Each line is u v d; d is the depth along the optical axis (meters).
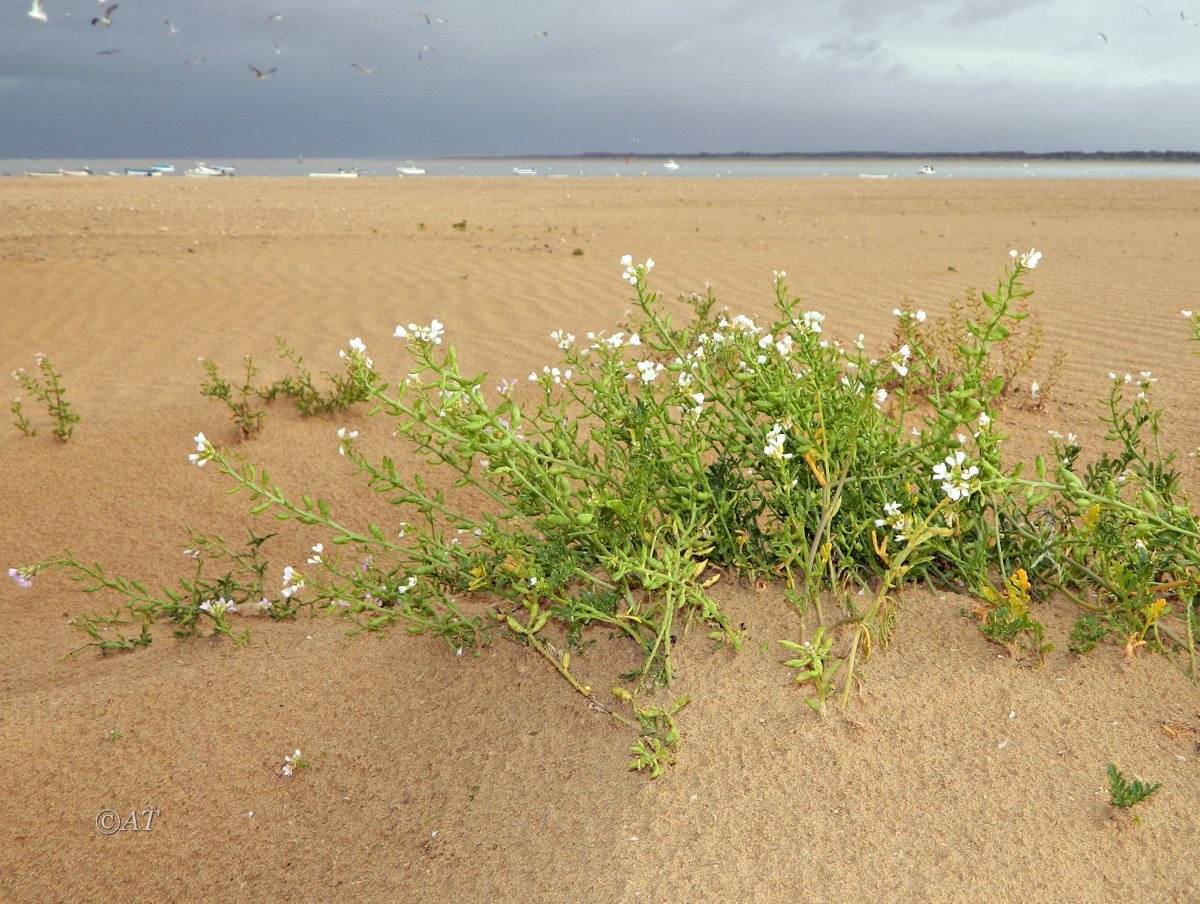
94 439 5.45
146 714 2.62
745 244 13.19
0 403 6.22
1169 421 4.71
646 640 2.40
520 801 2.13
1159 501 2.38
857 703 2.13
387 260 11.64
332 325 8.27
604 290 9.30
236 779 2.41
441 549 2.53
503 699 2.45
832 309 7.89
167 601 3.51
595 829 1.98
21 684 3.03
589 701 2.33
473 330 7.80
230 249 12.66
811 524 2.48
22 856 2.23
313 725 2.55
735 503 2.57
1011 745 2.00
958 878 1.74
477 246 13.05
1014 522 2.59
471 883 1.95
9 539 4.38
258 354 7.36
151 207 20.28
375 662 2.77
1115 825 1.80
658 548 2.38
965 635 2.31
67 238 13.80
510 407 2.13
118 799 2.37
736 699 2.20
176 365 7.09
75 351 7.56
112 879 2.18
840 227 16.06
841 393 2.37
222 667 2.84
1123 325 6.84
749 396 2.38
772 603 2.46
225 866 2.18
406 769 2.35
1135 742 1.98
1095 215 18.20
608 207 21.77
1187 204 21.23
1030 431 4.67
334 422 5.57
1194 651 2.21
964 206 21.44
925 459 2.29
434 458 4.98
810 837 1.86
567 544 2.52
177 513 4.59
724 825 1.91
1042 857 1.76
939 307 7.79
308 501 2.35
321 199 24.47
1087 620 2.24
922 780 1.95
